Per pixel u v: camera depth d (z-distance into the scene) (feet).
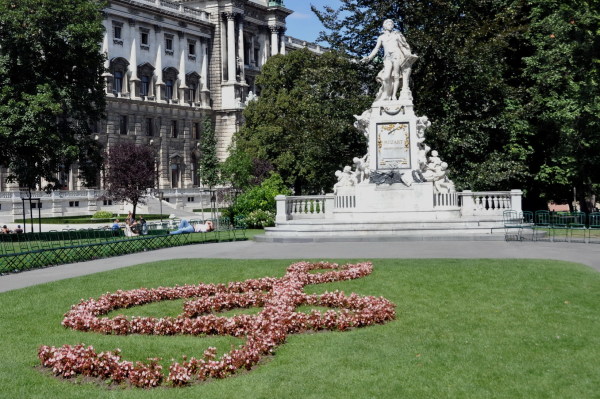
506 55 161.38
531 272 65.67
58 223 242.58
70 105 164.25
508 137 149.38
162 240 114.62
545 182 157.38
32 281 73.46
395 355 41.83
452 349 42.86
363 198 111.24
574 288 59.11
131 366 38.99
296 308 55.52
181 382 37.58
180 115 383.45
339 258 80.69
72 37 163.94
